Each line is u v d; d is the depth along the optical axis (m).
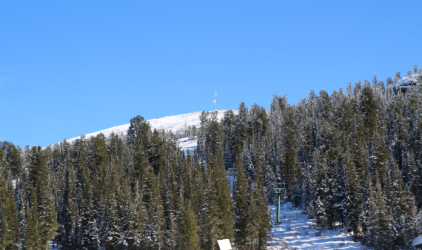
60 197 95.62
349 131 113.44
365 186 75.12
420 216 65.06
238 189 75.00
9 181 86.31
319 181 82.06
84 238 81.12
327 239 73.62
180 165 102.88
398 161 89.38
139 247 75.00
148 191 89.56
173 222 72.00
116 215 77.00
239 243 71.94
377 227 65.00
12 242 70.19
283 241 75.06
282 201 102.88
